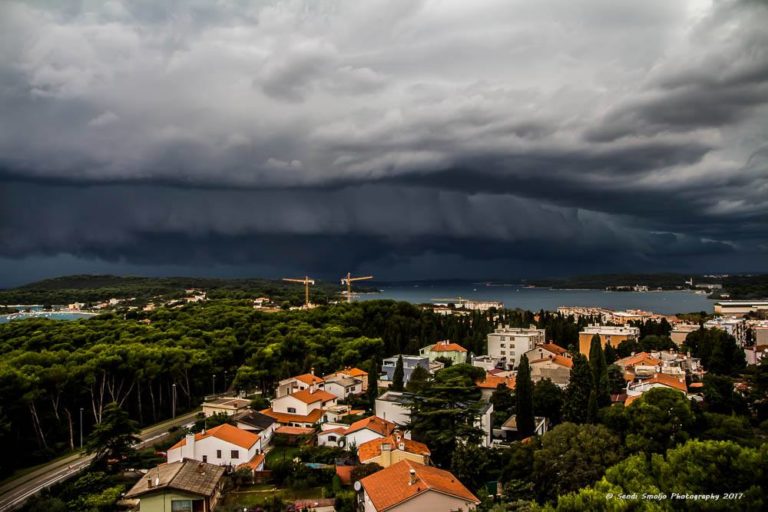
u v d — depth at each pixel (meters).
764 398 110.06
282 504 78.69
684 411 82.69
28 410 117.44
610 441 77.50
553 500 72.19
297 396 126.12
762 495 43.62
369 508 69.62
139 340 169.38
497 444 104.81
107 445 95.69
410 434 97.94
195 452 95.56
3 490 94.88
